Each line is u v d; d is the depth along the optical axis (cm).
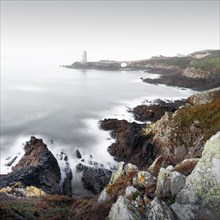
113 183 2544
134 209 1762
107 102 10962
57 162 4750
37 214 2253
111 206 2052
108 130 6800
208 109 4553
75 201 2712
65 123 7694
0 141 6066
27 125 7425
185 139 4397
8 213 2017
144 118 7850
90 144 5969
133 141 5266
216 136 2027
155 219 1681
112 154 5459
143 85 16175
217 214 1667
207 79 14612
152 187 2142
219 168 1844
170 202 1852
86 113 8981
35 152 4841
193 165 2258
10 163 4941
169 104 9481
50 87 15938
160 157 2886
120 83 17450
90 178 4466
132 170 2586
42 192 3288
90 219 2008
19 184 3503
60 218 2161
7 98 11988
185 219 1680
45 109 9650
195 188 1847
